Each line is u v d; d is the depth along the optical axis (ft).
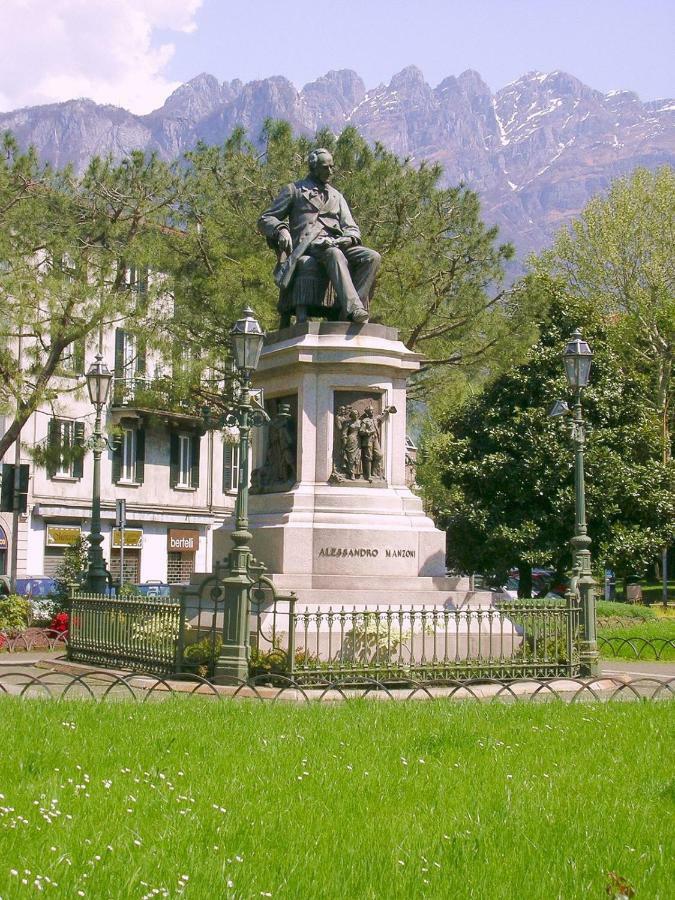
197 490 160.15
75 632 56.08
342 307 52.47
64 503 139.13
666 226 138.10
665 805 22.68
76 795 21.57
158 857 17.47
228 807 21.21
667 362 137.08
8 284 81.56
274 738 28.68
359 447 51.26
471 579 54.54
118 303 84.89
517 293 94.84
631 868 18.03
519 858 18.26
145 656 48.44
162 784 22.91
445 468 98.32
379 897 16.15
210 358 87.51
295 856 17.89
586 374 56.24
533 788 23.71
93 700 35.27
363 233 90.99
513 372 97.76
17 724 29.55
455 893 16.46
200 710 33.71
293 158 92.43
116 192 89.81
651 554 98.89
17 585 126.00
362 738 29.30
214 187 91.20
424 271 90.17
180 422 150.92
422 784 23.89
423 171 91.76
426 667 44.75
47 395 84.12
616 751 28.63
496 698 39.42
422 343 94.02
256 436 55.52
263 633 45.50
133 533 148.97
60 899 15.26
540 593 104.99
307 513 50.01
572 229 144.56
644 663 65.36
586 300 104.27
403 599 48.78
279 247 54.24
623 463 96.07
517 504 97.71
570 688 46.21
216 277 87.81
